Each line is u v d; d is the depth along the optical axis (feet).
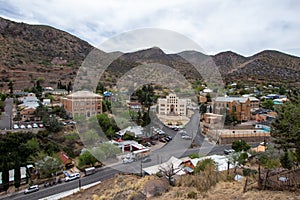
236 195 20.93
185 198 20.98
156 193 22.52
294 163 31.27
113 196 25.16
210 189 23.47
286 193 20.21
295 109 28.22
